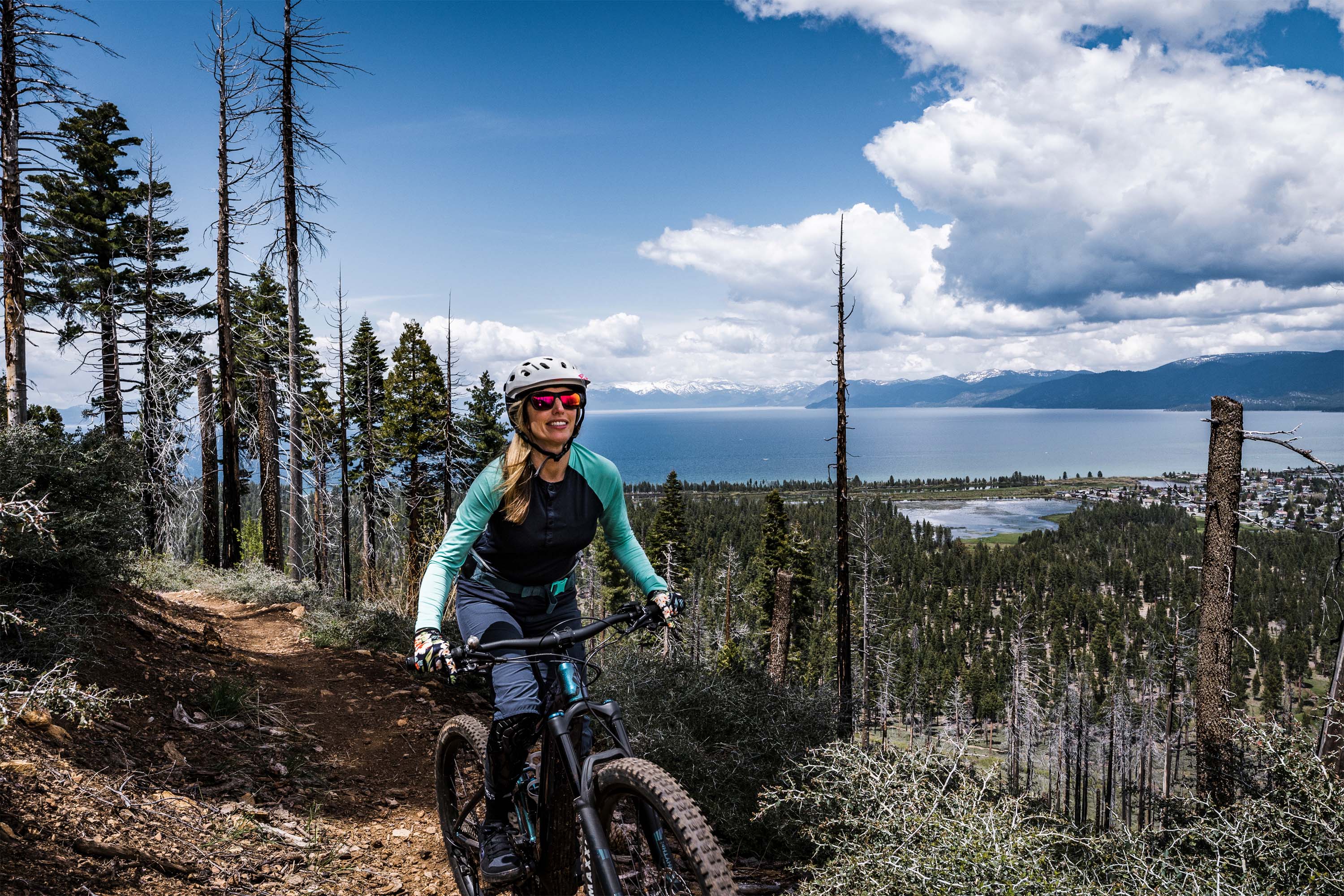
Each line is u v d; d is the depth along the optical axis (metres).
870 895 3.66
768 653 34.72
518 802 2.87
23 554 5.34
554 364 2.62
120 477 6.82
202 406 18.97
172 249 25.42
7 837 2.95
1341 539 10.05
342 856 4.01
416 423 34.19
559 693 2.61
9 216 12.50
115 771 4.07
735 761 6.39
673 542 48.38
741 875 5.06
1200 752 8.87
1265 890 4.34
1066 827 4.72
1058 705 74.81
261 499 21.20
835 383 18.25
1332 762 5.62
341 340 27.64
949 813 3.97
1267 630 136.25
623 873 2.44
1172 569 175.75
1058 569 170.50
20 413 12.27
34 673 4.38
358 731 6.38
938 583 165.62
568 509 2.73
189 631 8.16
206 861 3.50
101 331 20.86
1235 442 10.54
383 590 25.28
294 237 17.95
